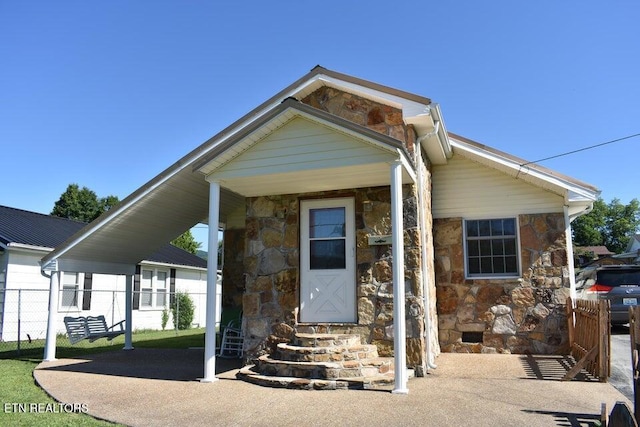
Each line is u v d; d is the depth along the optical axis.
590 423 4.97
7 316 14.20
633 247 44.06
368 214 8.35
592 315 7.50
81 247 9.93
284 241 8.82
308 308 8.55
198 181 9.15
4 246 14.16
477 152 9.77
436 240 10.38
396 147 6.72
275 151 7.52
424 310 8.02
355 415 5.35
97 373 8.27
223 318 11.34
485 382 7.02
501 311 9.89
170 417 5.39
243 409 5.68
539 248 9.91
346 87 8.46
